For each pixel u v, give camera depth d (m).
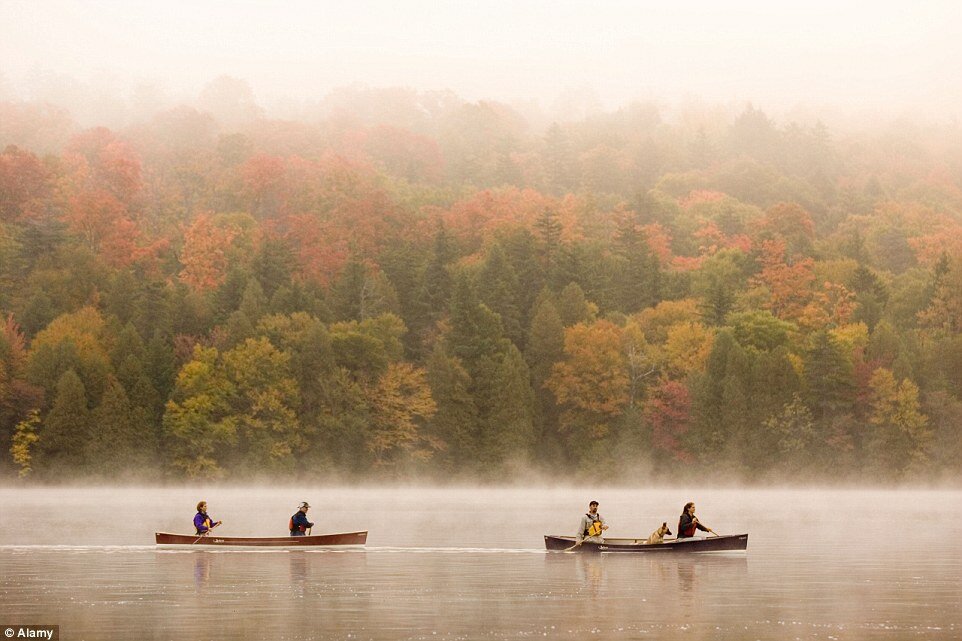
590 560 90.38
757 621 60.47
